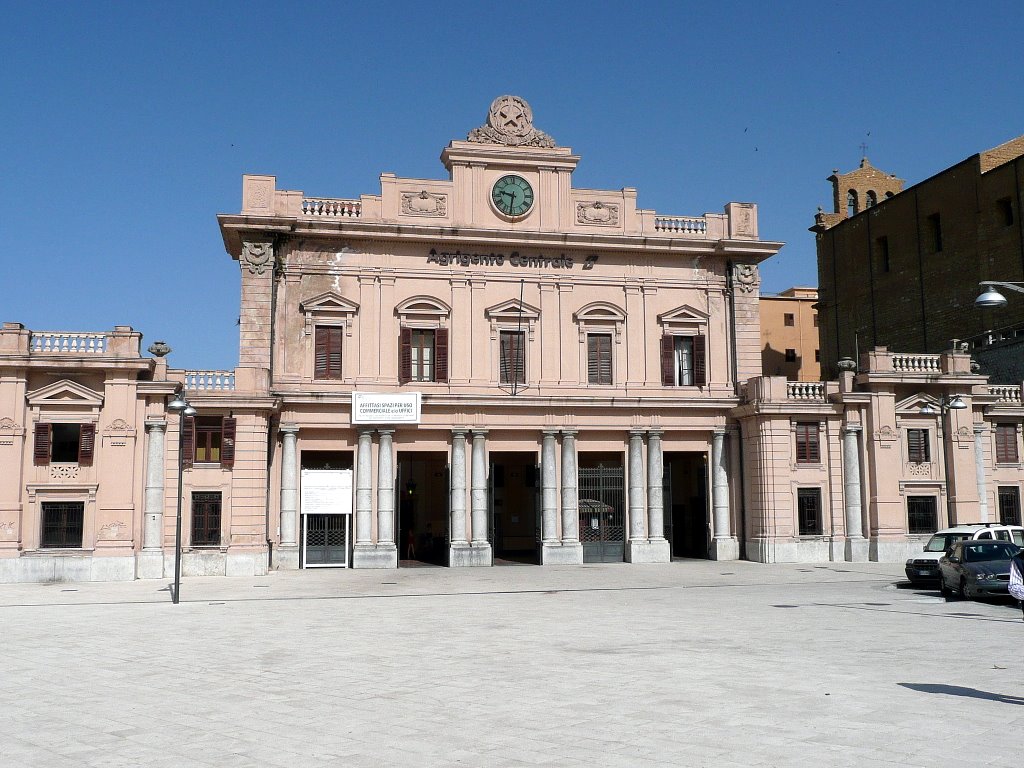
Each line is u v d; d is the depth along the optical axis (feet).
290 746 39.06
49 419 126.93
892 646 63.67
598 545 152.35
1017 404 159.22
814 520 150.51
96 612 91.91
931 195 202.49
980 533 115.96
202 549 131.75
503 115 155.33
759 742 38.14
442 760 36.47
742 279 159.94
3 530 123.65
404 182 151.12
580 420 152.05
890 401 152.97
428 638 70.85
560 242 153.48
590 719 42.78
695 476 173.17
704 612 85.92
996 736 38.34
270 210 145.79
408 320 149.79
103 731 42.42
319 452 150.20
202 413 134.21
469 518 147.64
